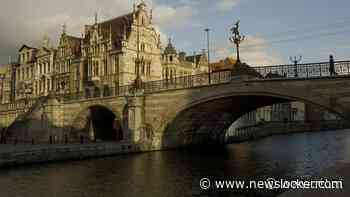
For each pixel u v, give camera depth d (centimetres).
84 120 4956
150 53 6138
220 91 3225
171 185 1909
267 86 2922
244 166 2648
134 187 1858
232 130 6122
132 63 5728
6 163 2508
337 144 4709
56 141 4569
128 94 4000
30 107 5525
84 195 1681
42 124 4866
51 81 7188
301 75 2750
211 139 5112
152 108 3841
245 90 3047
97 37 6116
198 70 7781
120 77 5544
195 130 4519
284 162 2875
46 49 7525
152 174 2262
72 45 6912
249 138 6456
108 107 4319
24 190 1778
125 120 4047
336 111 2545
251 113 7550
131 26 5850
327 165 2623
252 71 3064
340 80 2550
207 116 4216
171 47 7106
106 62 5897
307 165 2648
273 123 8612
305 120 10488
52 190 1784
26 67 8106
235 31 3203
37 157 2731
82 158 3061
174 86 3769
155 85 3938
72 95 5147
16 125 5222
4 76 9031
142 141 3781
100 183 1961
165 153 3622
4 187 1845
